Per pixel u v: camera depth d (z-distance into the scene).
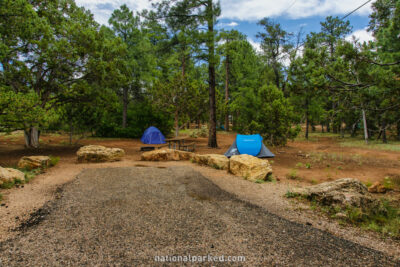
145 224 3.94
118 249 3.11
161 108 22.27
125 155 13.55
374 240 3.48
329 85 7.66
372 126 24.33
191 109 22.38
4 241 3.26
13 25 11.30
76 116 17.80
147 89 25.53
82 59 14.48
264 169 7.68
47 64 13.00
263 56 27.41
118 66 16.64
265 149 12.58
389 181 7.25
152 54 17.59
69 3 16.14
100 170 8.68
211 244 3.29
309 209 4.83
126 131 25.39
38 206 4.70
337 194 4.88
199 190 6.16
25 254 2.94
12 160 10.70
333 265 2.81
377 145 17.75
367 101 7.56
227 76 32.22
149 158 11.70
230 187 6.54
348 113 20.55
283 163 11.05
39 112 10.17
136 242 3.31
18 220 3.99
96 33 15.21
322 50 7.92
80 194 5.60
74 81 15.24
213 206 4.90
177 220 4.13
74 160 11.36
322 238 3.52
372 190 6.36
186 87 21.72
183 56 16.61
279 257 2.97
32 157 8.89
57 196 5.41
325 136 28.83
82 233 3.57
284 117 16.44
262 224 4.02
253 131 17.41
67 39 13.71
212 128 16.98
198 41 14.52
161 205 4.91
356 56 6.61
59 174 7.88
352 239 3.51
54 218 4.13
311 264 2.82
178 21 14.91
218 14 14.31
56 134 25.69
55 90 15.08
